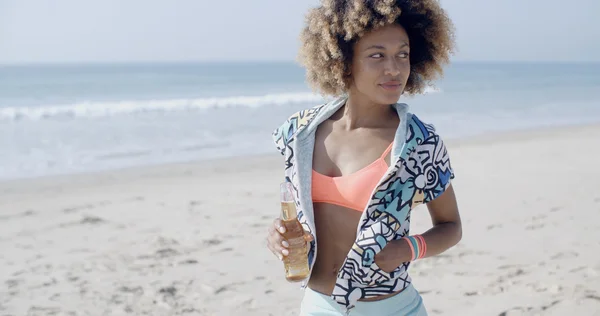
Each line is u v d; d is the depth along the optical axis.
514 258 5.81
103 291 5.29
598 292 4.91
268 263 5.96
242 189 9.55
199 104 27.92
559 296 4.87
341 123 2.31
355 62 2.22
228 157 13.12
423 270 5.55
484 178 10.06
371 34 2.18
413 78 2.45
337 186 2.18
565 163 11.62
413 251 2.10
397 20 2.23
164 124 19.61
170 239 6.73
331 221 2.22
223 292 5.23
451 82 64.06
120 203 8.64
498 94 41.25
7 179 10.66
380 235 2.05
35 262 6.09
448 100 33.78
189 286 5.38
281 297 5.12
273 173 11.13
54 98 33.84
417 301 2.26
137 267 5.88
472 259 5.81
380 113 2.27
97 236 6.96
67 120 20.67
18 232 7.18
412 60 2.40
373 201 2.08
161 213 8.00
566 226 6.90
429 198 2.13
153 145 15.06
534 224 7.00
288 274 2.15
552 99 36.19
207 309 4.89
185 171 11.34
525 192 8.79
